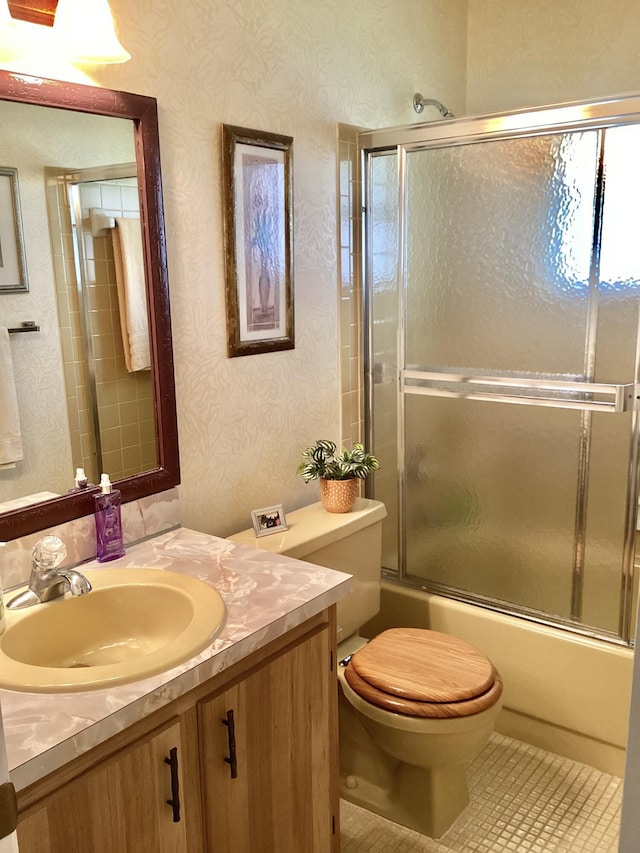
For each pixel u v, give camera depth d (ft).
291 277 7.27
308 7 7.11
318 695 5.38
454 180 7.50
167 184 5.99
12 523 5.18
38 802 3.62
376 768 7.06
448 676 6.34
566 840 6.55
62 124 5.16
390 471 8.61
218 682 4.54
